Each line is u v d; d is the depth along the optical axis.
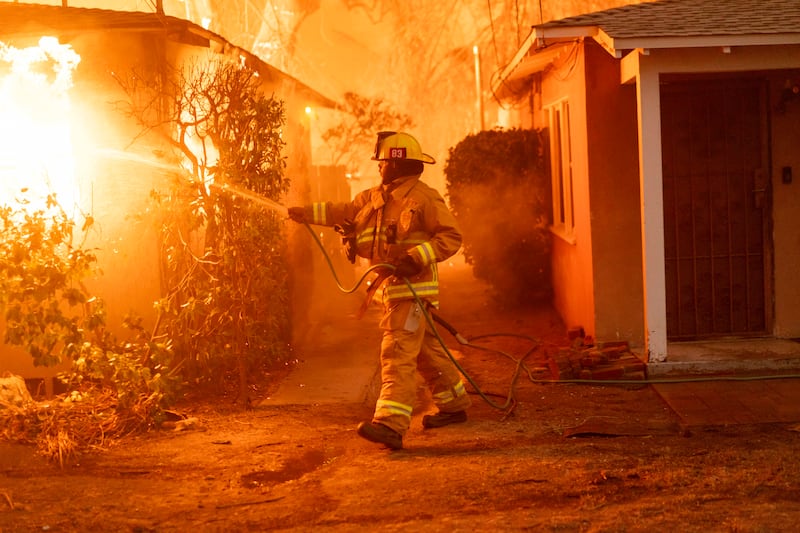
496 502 5.09
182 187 7.67
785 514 4.74
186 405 7.80
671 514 4.79
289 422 7.21
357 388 8.45
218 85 7.92
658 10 9.02
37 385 8.48
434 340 6.93
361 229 6.71
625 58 9.02
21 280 6.46
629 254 9.41
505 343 10.95
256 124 8.15
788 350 8.87
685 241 9.56
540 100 13.42
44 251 6.63
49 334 6.63
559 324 11.91
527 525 4.67
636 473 5.50
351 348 10.48
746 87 9.41
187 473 5.86
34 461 6.08
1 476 5.77
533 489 5.29
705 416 7.02
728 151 9.48
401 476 5.61
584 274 10.02
